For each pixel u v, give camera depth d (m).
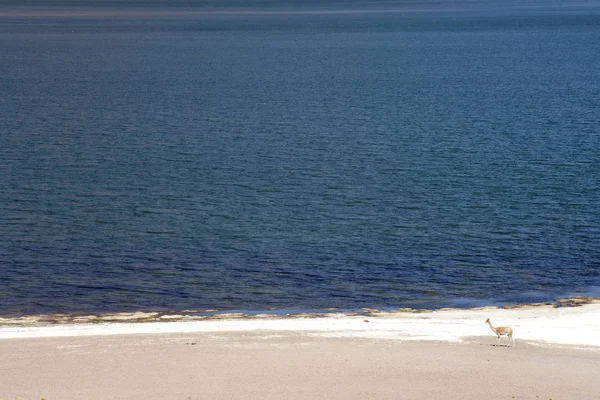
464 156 92.69
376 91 155.88
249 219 67.44
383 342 37.72
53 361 34.56
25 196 74.12
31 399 30.36
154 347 36.53
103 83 168.00
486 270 54.50
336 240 61.62
